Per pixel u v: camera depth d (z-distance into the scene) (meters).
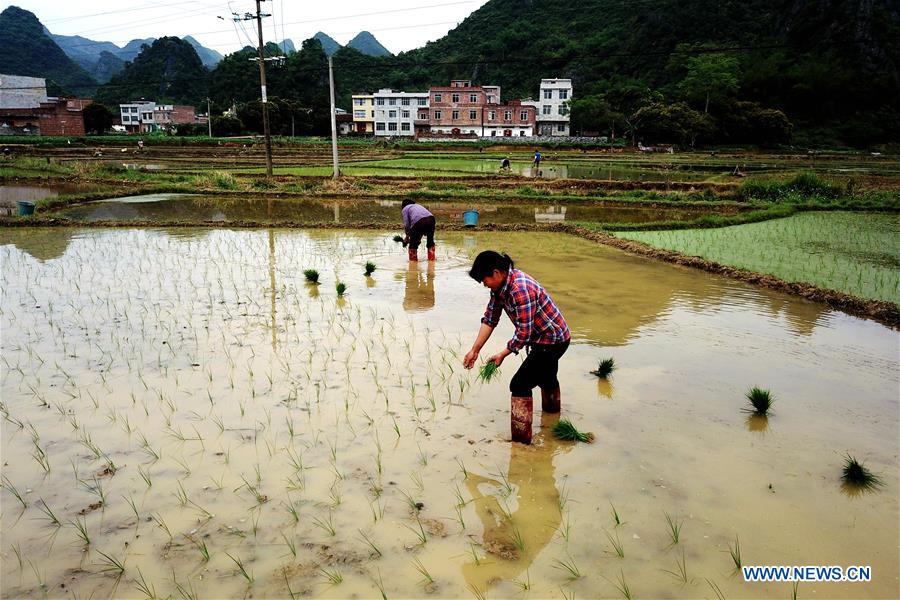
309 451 4.74
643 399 5.75
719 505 4.04
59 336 7.43
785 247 14.12
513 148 68.06
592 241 15.19
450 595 3.21
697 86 78.88
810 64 84.44
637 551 3.58
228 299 9.23
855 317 8.62
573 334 7.69
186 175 32.69
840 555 3.54
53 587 3.28
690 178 34.25
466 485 4.29
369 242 14.49
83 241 14.35
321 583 3.30
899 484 4.30
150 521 3.86
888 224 18.16
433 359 6.77
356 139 80.44
